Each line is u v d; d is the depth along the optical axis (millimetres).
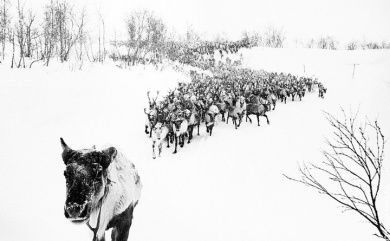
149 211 7840
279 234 7016
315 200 8891
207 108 17500
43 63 23781
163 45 43500
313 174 10820
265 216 7906
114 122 16594
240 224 7434
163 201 8547
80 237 6105
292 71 44406
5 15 25250
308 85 33750
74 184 2879
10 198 7484
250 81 32125
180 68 37062
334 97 29906
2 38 25016
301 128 17984
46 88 18312
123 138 14766
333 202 8703
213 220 7570
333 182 10039
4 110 14453
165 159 12773
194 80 30016
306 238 6832
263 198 9047
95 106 18125
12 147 11156
